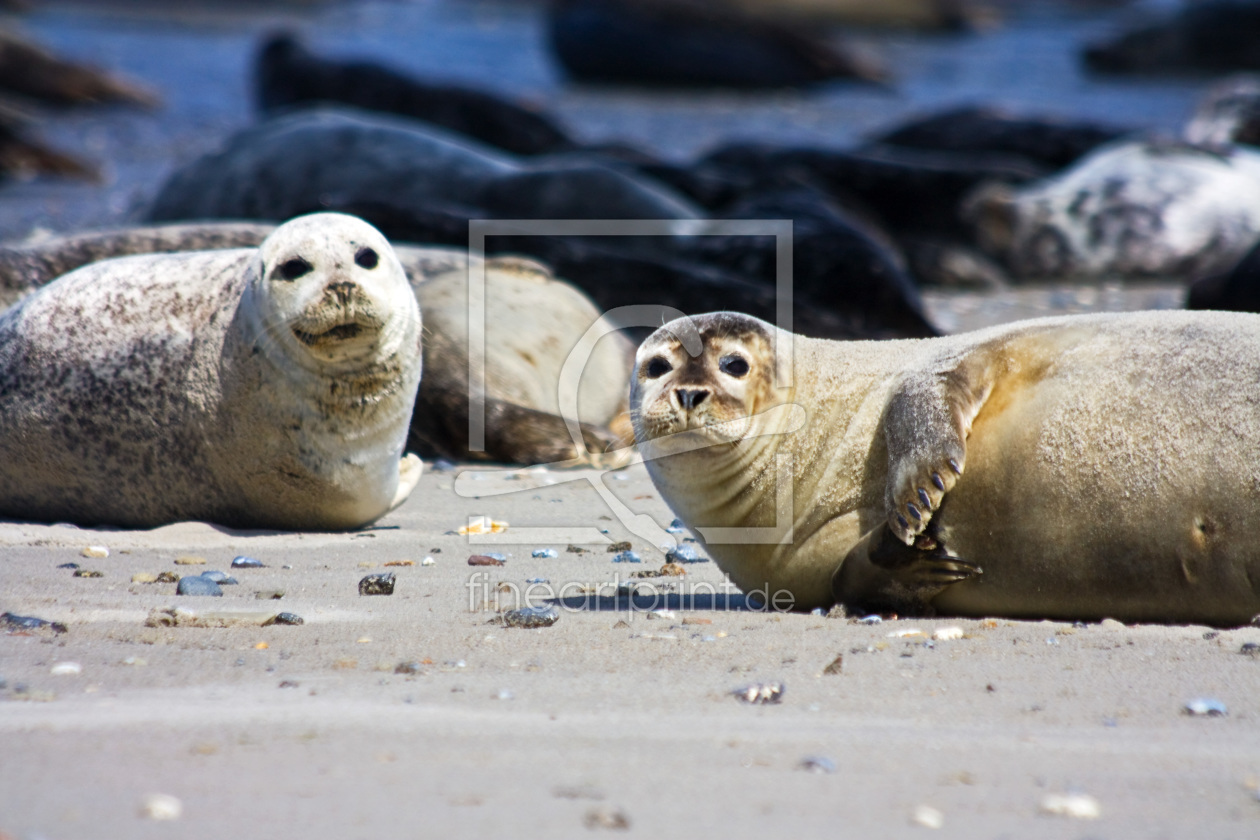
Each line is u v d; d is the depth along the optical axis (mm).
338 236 19938
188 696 11219
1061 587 15172
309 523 21688
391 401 20938
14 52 100375
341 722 10352
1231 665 12859
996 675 12477
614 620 15055
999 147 71188
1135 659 13133
